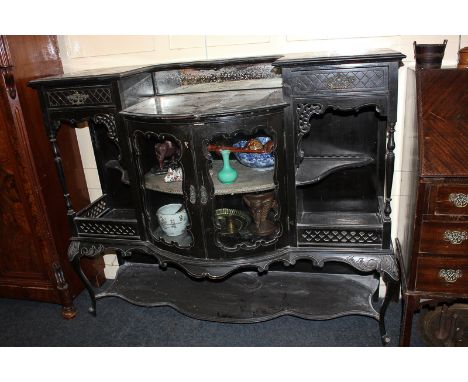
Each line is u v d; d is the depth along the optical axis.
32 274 2.04
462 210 1.33
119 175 2.00
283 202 1.51
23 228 1.93
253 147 1.56
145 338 1.88
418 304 1.51
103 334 1.92
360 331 1.84
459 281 1.44
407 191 1.62
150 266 2.15
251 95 1.60
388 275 1.50
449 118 1.32
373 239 1.51
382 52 1.33
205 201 1.47
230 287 1.93
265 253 1.57
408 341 1.59
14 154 1.76
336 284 1.88
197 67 1.74
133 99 1.59
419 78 1.38
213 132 1.38
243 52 1.74
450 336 1.72
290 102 1.38
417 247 1.42
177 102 1.58
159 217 1.67
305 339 1.81
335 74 1.32
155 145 1.65
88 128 2.04
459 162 1.28
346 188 1.78
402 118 1.71
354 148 1.72
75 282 2.14
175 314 2.04
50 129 1.62
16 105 1.69
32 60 1.77
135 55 1.84
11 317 2.07
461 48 1.56
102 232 1.78
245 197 1.62
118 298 2.18
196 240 1.55
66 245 2.05
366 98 1.33
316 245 1.56
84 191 2.16
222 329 1.91
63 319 2.04
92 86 1.50
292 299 1.81
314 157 1.75
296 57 1.39
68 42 1.88
